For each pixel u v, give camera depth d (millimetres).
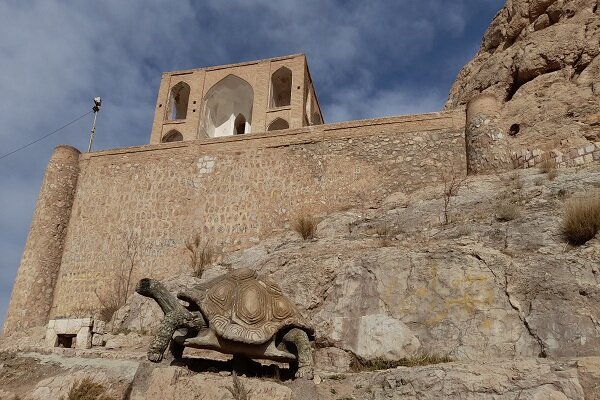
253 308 10758
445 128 21188
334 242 16234
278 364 11859
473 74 27750
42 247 22672
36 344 15070
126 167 24078
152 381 9844
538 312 11133
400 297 12750
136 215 23000
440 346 11711
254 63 34406
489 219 14906
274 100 34812
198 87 34531
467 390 9133
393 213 18156
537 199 15188
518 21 26094
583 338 10383
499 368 9344
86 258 22625
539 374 8969
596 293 10781
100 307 21391
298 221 20688
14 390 10719
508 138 21250
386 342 11930
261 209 21906
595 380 8641
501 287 11930
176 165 23609
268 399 9531
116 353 12586
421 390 9453
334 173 21703
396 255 13500
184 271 21422
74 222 23516
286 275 14703
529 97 22094
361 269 13648
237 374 10703
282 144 22828
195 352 13328
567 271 11594
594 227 12586
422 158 20953
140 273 21844
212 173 23078
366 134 22000
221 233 21891
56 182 23875
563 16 24078
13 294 22062
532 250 12945
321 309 13523
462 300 12102
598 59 21281
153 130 33688
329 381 10500
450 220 15812
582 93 20750
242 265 18953
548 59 22656
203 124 34156
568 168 16922
